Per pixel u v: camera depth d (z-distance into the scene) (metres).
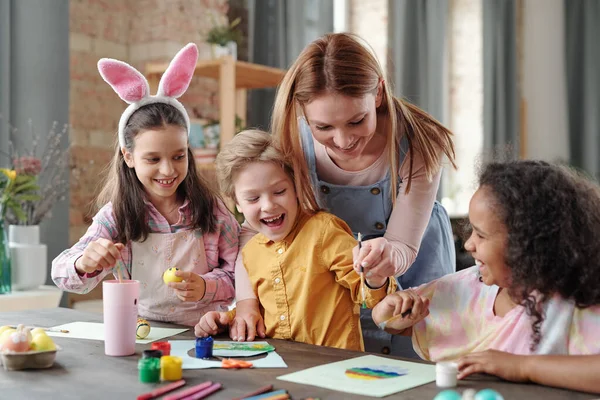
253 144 1.38
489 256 1.08
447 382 0.97
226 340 1.31
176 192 1.64
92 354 1.18
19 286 2.54
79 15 3.59
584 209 1.06
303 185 1.44
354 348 1.38
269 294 1.42
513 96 5.12
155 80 3.37
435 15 4.73
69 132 3.18
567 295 1.08
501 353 1.02
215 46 3.43
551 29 5.51
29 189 2.56
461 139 5.14
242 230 1.64
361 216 1.56
